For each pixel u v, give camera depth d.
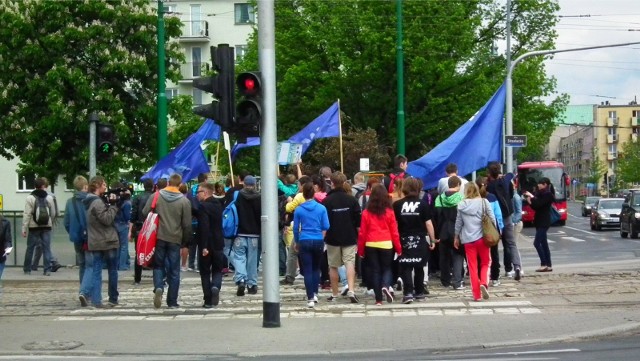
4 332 11.64
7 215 20.95
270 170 11.52
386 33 42.28
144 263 13.52
